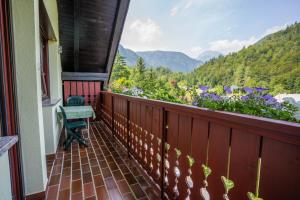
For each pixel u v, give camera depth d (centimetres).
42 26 298
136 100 232
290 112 83
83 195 180
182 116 139
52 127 274
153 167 198
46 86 364
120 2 427
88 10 429
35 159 171
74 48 500
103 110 533
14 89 142
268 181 78
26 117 165
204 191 120
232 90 118
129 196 179
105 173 225
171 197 163
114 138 372
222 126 101
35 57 165
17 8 156
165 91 196
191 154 131
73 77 554
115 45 530
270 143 76
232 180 96
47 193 183
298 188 67
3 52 132
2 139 98
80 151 302
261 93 104
